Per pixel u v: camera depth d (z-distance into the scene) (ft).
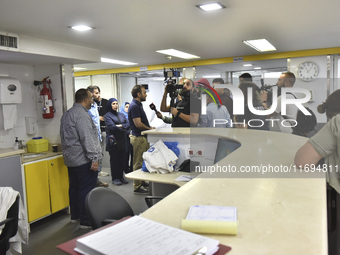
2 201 7.29
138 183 15.16
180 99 13.42
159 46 15.96
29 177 11.55
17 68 13.65
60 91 14.14
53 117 14.21
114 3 8.45
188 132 10.55
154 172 10.35
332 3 9.12
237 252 2.78
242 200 3.95
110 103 16.71
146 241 2.90
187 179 9.30
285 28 12.55
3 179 10.46
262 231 3.14
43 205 12.12
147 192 15.29
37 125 14.43
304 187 4.34
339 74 19.16
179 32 12.73
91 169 11.36
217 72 24.53
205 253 2.69
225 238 3.05
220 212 3.51
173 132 10.71
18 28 10.64
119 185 16.87
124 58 19.93
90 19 10.04
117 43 14.44
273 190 4.27
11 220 7.14
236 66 24.32
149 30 12.10
